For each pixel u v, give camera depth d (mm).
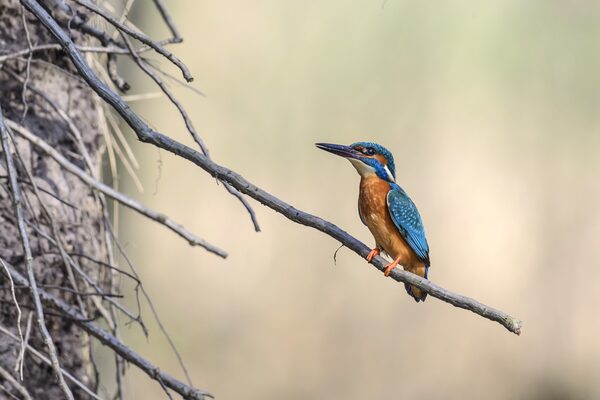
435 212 16281
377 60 15891
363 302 15797
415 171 16109
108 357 10984
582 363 16750
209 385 15430
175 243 15625
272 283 15719
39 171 6129
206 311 15617
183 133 15305
